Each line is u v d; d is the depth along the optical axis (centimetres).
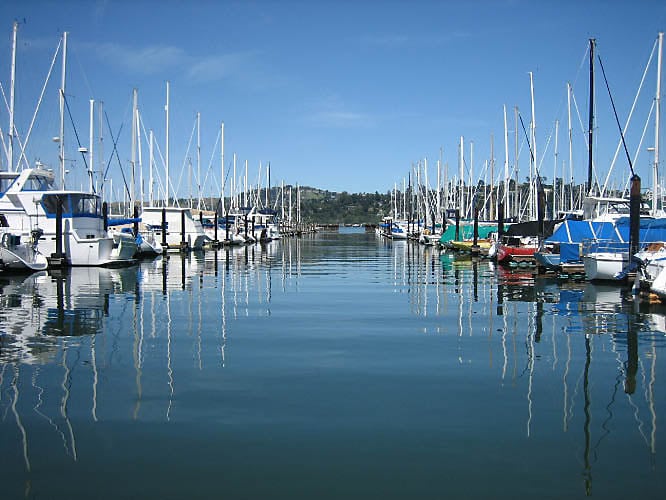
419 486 727
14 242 3334
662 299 2156
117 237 4100
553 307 2100
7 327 1677
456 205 9062
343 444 845
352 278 3203
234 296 2392
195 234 6022
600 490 717
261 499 696
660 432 888
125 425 911
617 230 3028
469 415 959
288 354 1366
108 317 1855
